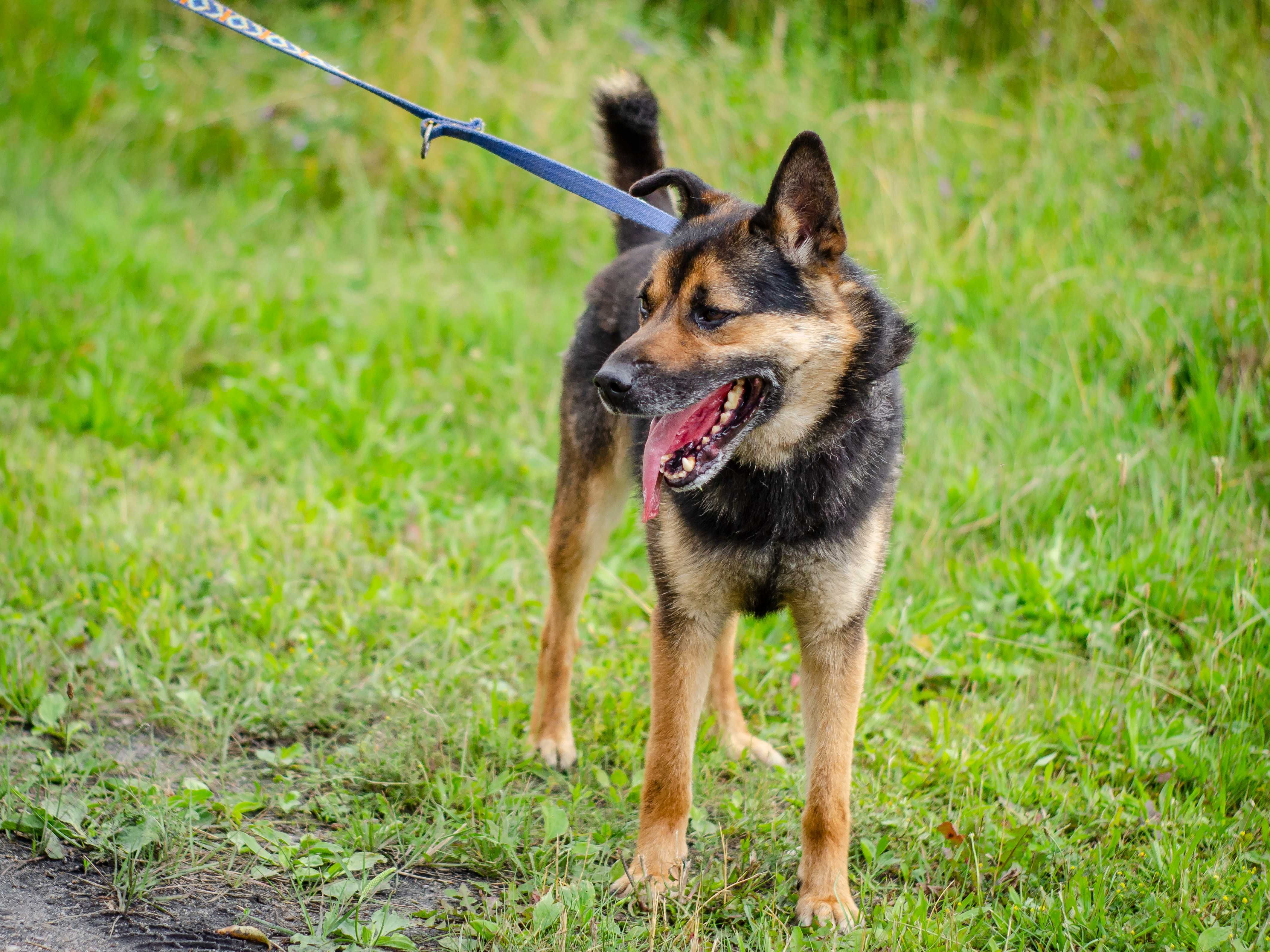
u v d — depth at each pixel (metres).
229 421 5.39
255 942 2.51
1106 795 3.20
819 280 2.86
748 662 3.94
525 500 4.88
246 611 3.95
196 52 9.15
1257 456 4.64
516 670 3.87
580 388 3.59
